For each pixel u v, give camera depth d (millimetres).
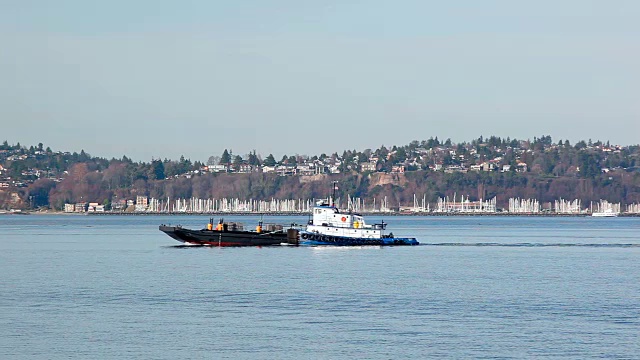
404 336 170125
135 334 171375
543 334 172250
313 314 193375
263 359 152625
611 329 177250
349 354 156125
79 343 163875
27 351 158125
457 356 155000
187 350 158875
